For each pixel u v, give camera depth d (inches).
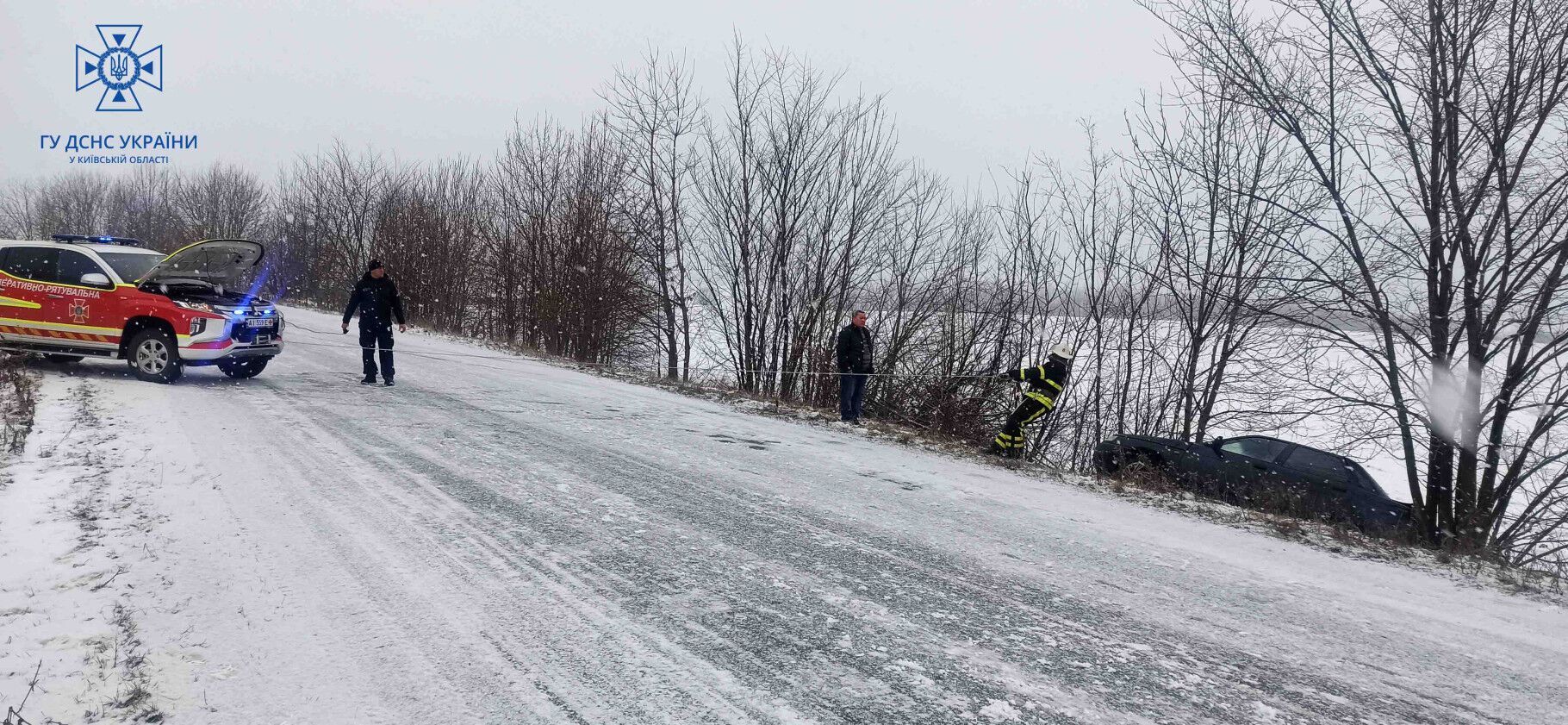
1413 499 358.6
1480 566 251.4
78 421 281.3
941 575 191.9
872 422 486.3
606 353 994.7
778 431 407.5
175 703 114.3
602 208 943.0
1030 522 254.1
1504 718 137.8
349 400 375.6
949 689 134.0
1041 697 133.6
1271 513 339.6
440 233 1284.4
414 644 135.9
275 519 192.4
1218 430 606.5
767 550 199.9
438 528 195.0
